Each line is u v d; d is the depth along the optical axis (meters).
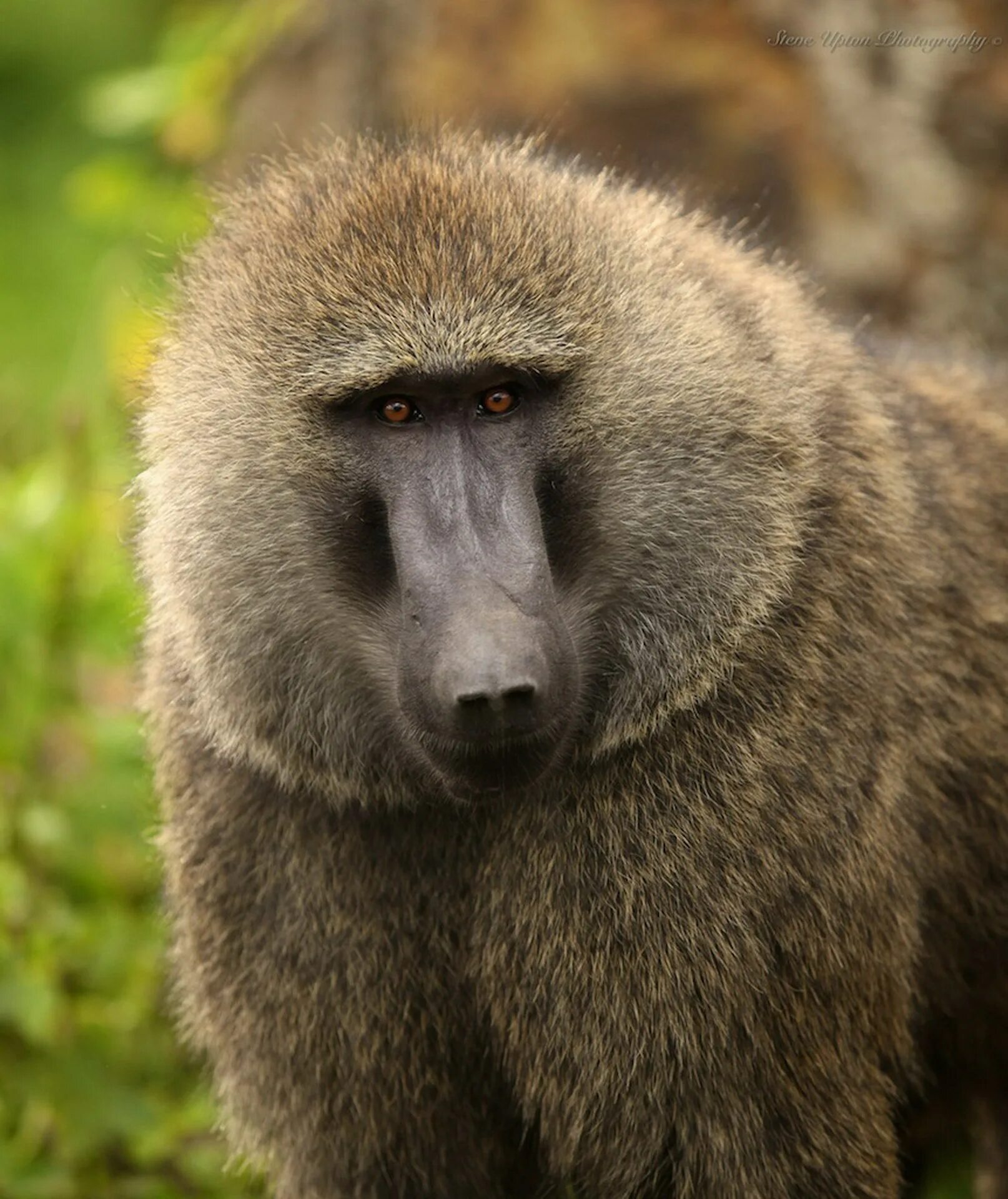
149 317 9.65
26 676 11.23
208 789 8.41
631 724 7.94
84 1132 10.12
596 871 7.99
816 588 8.05
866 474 8.38
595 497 7.93
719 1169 8.07
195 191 13.98
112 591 11.40
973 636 8.97
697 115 15.24
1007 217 14.63
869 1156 8.24
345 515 7.97
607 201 8.37
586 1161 8.30
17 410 15.09
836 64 14.85
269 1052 8.52
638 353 7.92
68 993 10.99
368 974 8.33
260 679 8.18
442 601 7.50
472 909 8.23
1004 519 9.34
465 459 7.77
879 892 8.14
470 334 7.70
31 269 19.91
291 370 7.90
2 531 11.31
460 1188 8.73
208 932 8.51
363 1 15.66
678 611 7.93
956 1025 9.67
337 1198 8.73
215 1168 10.55
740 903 7.88
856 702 8.06
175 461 8.16
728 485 7.89
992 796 9.12
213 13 15.77
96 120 15.10
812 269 14.38
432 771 7.80
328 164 8.62
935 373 9.98
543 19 15.51
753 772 7.90
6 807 11.01
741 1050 7.95
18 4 23.39
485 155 8.66
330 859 8.29
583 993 8.05
